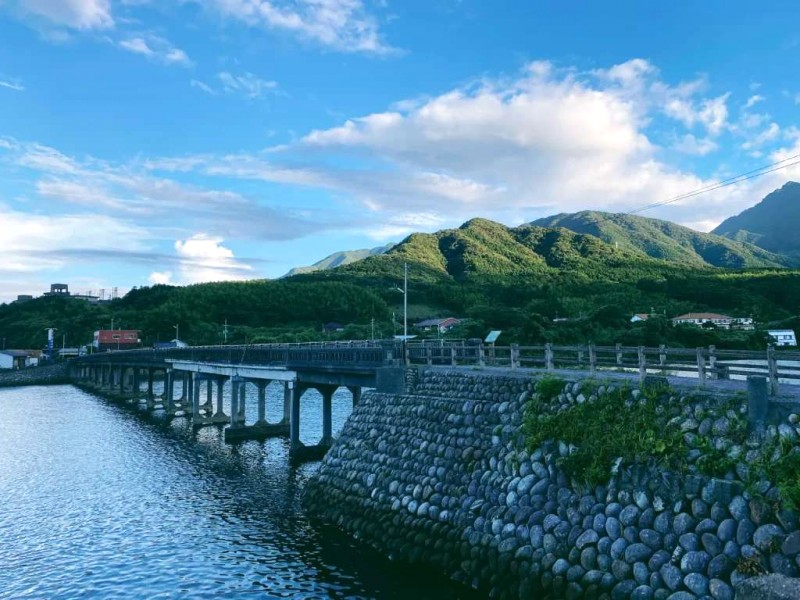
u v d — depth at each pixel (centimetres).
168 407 6150
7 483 3200
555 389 1822
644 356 1670
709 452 1301
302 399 6988
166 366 6544
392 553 1953
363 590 1714
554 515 1529
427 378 2500
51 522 2512
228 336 13712
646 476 1366
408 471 2148
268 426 4550
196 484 3116
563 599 1391
